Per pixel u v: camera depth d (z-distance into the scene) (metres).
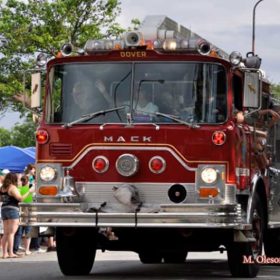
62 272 18.58
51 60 17.23
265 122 19.45
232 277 17.97
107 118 16.92
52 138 17.03
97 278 17.97
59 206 16.62
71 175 16.91
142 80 16.91
